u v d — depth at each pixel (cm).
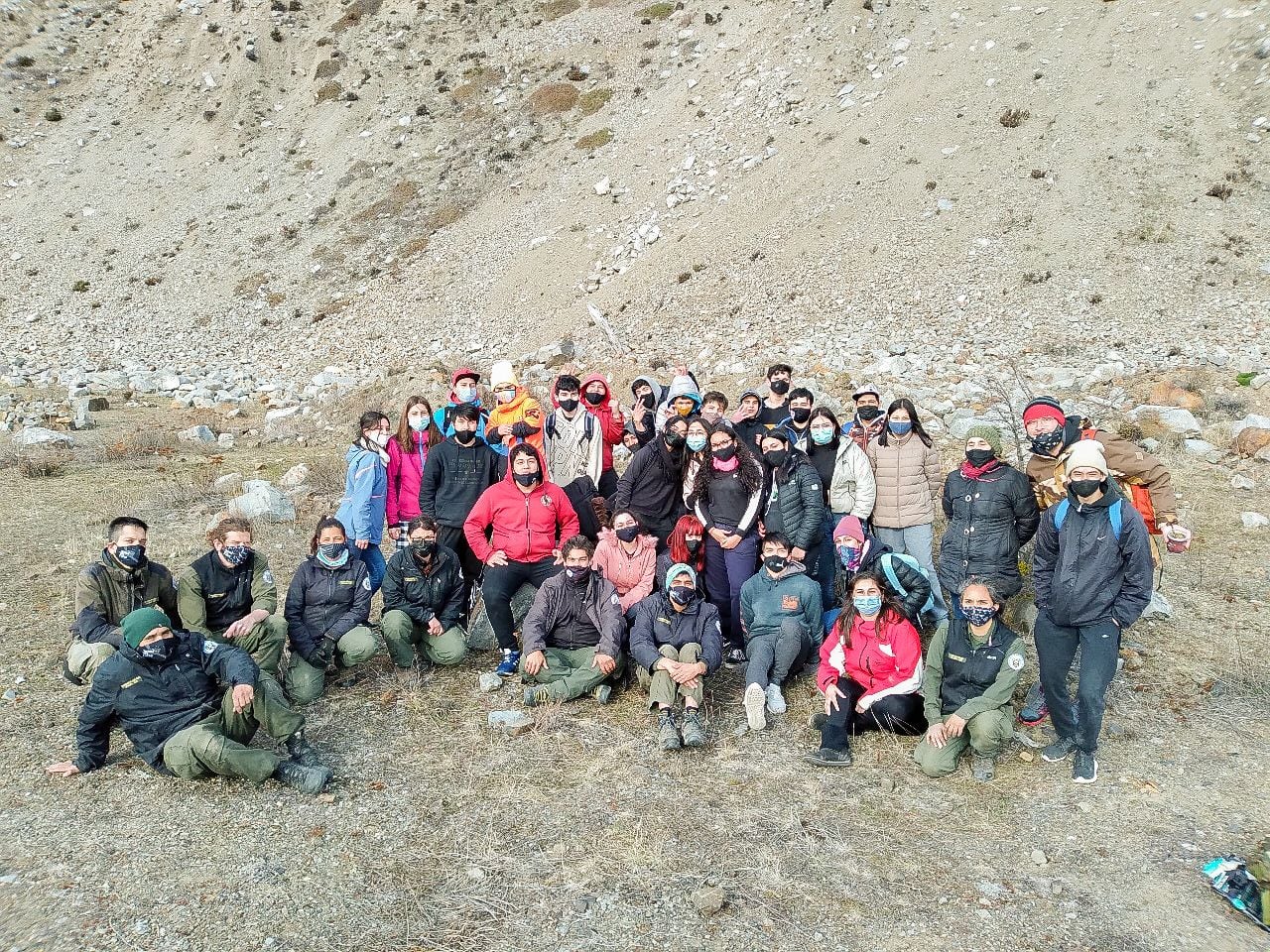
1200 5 2759
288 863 437
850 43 3166
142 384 2314
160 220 3650
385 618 630
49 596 788
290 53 4419
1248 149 2333
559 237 2978
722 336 2177
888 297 2191
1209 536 892
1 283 3366
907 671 545
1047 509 552
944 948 384
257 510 1016
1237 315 1870
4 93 4344
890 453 662
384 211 3422
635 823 471
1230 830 459
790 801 491
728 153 3012
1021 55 2847
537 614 614
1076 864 438
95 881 422
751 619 625
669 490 699
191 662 510
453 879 427
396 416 1745
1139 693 599
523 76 3928
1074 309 2003
